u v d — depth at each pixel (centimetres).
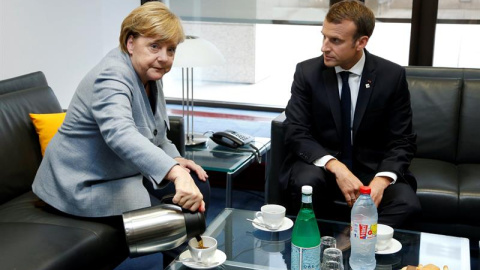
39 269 176
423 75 309
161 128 223
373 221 175
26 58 354
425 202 256
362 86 247
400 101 250
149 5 196
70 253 188
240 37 464
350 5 235
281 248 193
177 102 493
